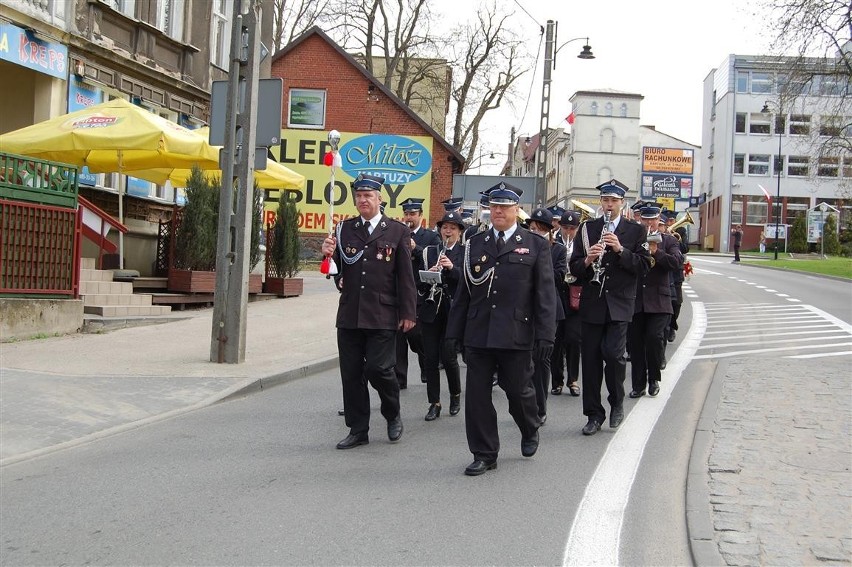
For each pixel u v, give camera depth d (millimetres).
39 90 16578
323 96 35250
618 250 7918
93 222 15078
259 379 9875
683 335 16484
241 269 10852
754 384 10328
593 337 8148
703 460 6805
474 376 6672
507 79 43938
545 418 8617
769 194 66250
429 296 8680
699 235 76750
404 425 8445
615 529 5355
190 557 4750
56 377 9289
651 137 87750
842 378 10781
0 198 11469
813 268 39406
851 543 4941
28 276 11930
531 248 6793
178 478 6289
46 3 16125
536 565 4738
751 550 4832
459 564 4723
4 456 6711
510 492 6117
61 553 4801
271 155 35281
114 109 14664
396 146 35219
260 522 5344
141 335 12688
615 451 7402
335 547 4934
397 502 5820
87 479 6234
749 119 68125
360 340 7402
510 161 63250
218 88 10969
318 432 7910
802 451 7074
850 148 33438
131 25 19031
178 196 22234
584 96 78562
